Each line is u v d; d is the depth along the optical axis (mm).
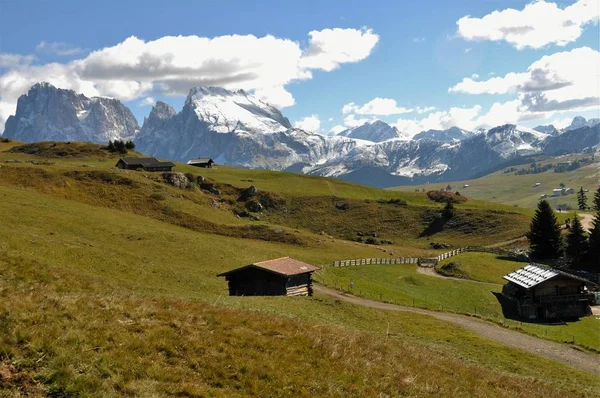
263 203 167250
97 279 36250
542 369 41094
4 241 46594
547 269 83188
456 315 64562
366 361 25109
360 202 177875
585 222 164375
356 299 67125
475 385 27078
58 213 78312
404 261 112750
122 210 115188
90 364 17016
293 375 20859
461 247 138000
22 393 14711
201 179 165875
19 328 17719
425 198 197000
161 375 17875
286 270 58344
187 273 62156
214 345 21703
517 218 160500
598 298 89125
